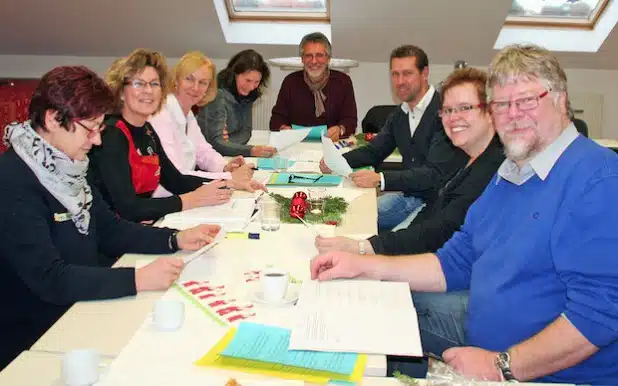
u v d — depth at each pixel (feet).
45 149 5.59
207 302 5.19
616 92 19.58
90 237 6.19
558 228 4.86
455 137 7.64
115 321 4.91
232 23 19.48
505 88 5.11
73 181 5.82
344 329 4.65
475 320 5.52
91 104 5.51
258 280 5.70
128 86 8.11
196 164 11.40
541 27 19.20
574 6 18.78
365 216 8.02
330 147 9.66
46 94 5.46
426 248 6.98
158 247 6.53
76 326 4.82
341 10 17.70
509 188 5.55
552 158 5.10
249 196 8.82
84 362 3.92
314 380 4.06
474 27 17.90
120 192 7.71
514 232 5.26
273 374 4.10
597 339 4.58
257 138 15.01
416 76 10.90
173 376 4.05
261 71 13.47
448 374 4.32
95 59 20.31
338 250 6.54
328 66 15.29
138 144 8.53
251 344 4.45
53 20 18.44
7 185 5.43
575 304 4.66
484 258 5.54
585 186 4.81
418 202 11.18
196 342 4.51
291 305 5.17
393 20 17.93
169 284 5.46
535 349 4.66
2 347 5.79
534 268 5.09
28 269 5.36
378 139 12.04
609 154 4.96
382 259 5.97
